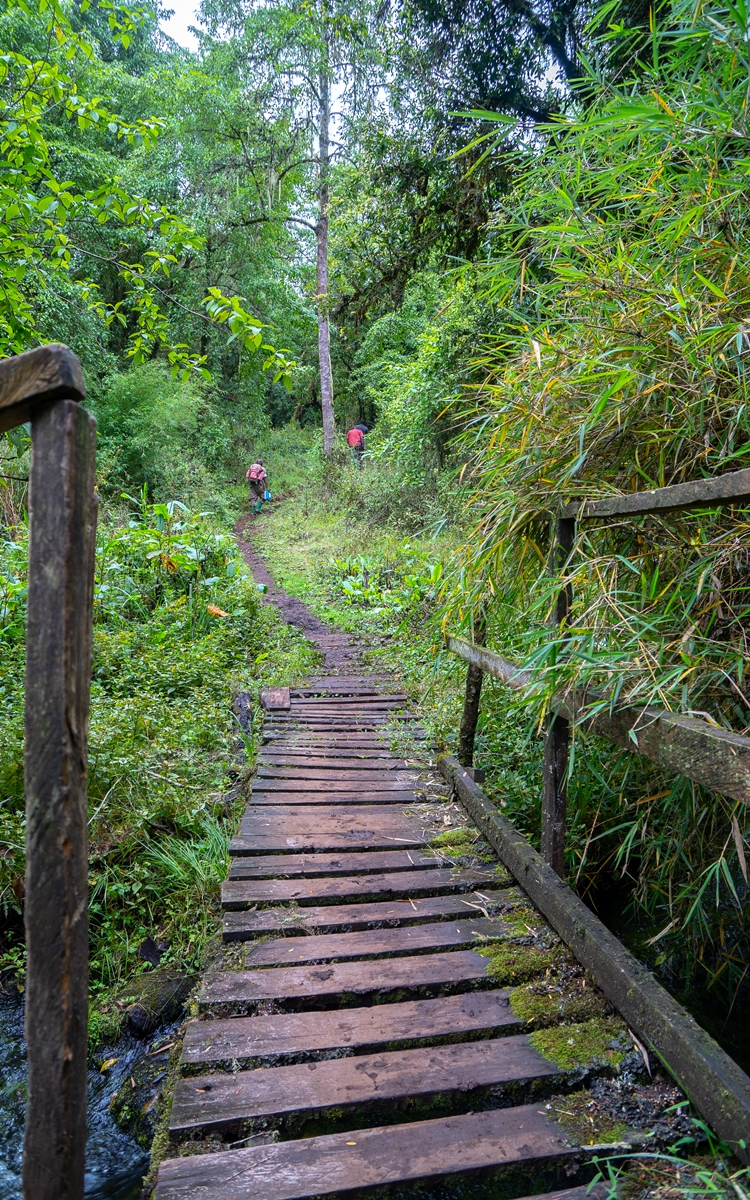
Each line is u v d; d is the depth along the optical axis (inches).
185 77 639.1
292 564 461.4
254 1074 73.0
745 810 83.0
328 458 674.2
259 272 810.8
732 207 87.0
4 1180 83.9
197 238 154.2
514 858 113.6
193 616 288.4
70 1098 34.4
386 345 749.9
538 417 99.4
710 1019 97.3
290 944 97.0
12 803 137.6
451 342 359.3
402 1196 59.9
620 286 92.4
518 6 269.0
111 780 148.1
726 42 78.7
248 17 637.3
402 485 471.8
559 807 105.3
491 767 159.5
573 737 94.7
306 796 150.0
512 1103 70.9
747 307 84.8
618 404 90.3
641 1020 75.3
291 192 763.4
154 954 121.0
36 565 35.4
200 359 162.4
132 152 668.1
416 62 302.2
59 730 34.6
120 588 286.2
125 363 748.6
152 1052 101.2
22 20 410.0
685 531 91.0
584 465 98.1
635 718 78.1
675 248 89.7
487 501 117.0
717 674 79.0
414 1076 72.0
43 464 35.4
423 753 175.3
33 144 133.0
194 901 127.7
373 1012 82.9
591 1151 62.8
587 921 91.0
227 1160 62.2
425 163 310.2
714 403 85.2
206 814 149.6
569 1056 74.5
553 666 86.0
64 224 144.8
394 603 326.0
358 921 101.9
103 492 543.8
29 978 34.8
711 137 82.5
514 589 122.0
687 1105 66.6
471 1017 81.2
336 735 193.0
